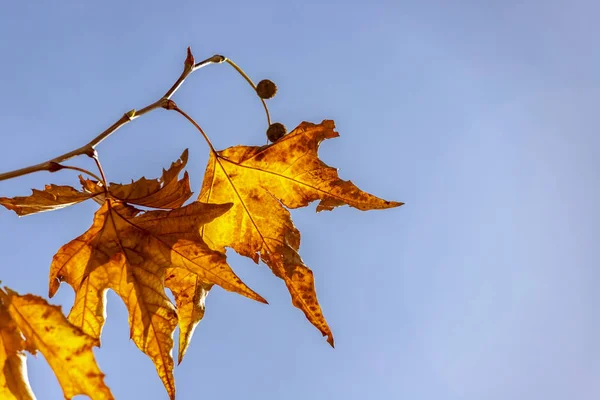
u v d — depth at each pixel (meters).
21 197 2.91
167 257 2.97
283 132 3.52
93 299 2.96
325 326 3.19
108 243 3.01
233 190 3.40
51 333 2.44
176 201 3.03
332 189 3.31
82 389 2.42
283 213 3.35
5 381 2.45
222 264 2.93
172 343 2.89
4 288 2.46
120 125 2.97
